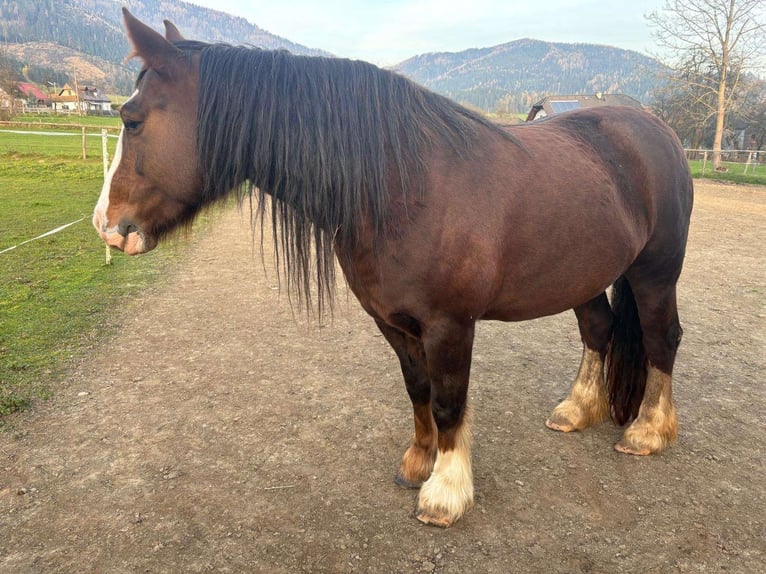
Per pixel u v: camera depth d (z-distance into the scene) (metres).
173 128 1.80
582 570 1.94
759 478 2.47
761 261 7.01
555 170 2.11
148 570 1.93
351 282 2.04
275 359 3.80
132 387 3.31
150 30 1.75
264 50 1.92
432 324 1.96
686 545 2.05
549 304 2.23
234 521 2.18
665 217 2.46
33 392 3.18
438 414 2.11
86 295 5.05
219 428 2.88
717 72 24.38
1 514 2.19
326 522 2.18
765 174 21.72
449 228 1.85
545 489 2.40
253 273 6.16
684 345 4.09
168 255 6.90
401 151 1.86
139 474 2.47
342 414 3.05
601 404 2.88
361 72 1.90
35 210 9.10
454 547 2.05
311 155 1.83
